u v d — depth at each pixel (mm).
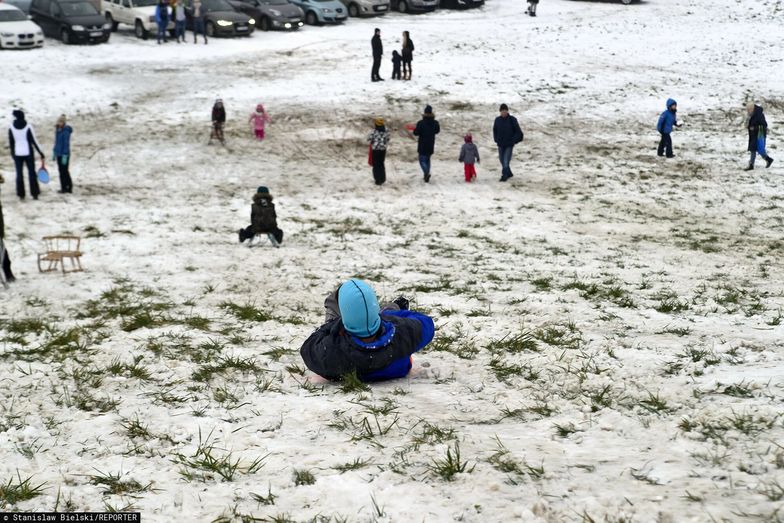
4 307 9031
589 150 20828
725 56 30344
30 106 23266
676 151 20609
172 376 5617
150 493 3400
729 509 2807
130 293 9672
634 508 2893
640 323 7426
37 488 3459
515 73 27969
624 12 37531
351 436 4086
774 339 6379
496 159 20188
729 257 12102
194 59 28969
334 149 20656
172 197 16375
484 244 13016
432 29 34438
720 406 4184
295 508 3182
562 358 5781
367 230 14055
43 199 16016
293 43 31609
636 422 4066
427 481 3355
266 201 12469
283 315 8344
